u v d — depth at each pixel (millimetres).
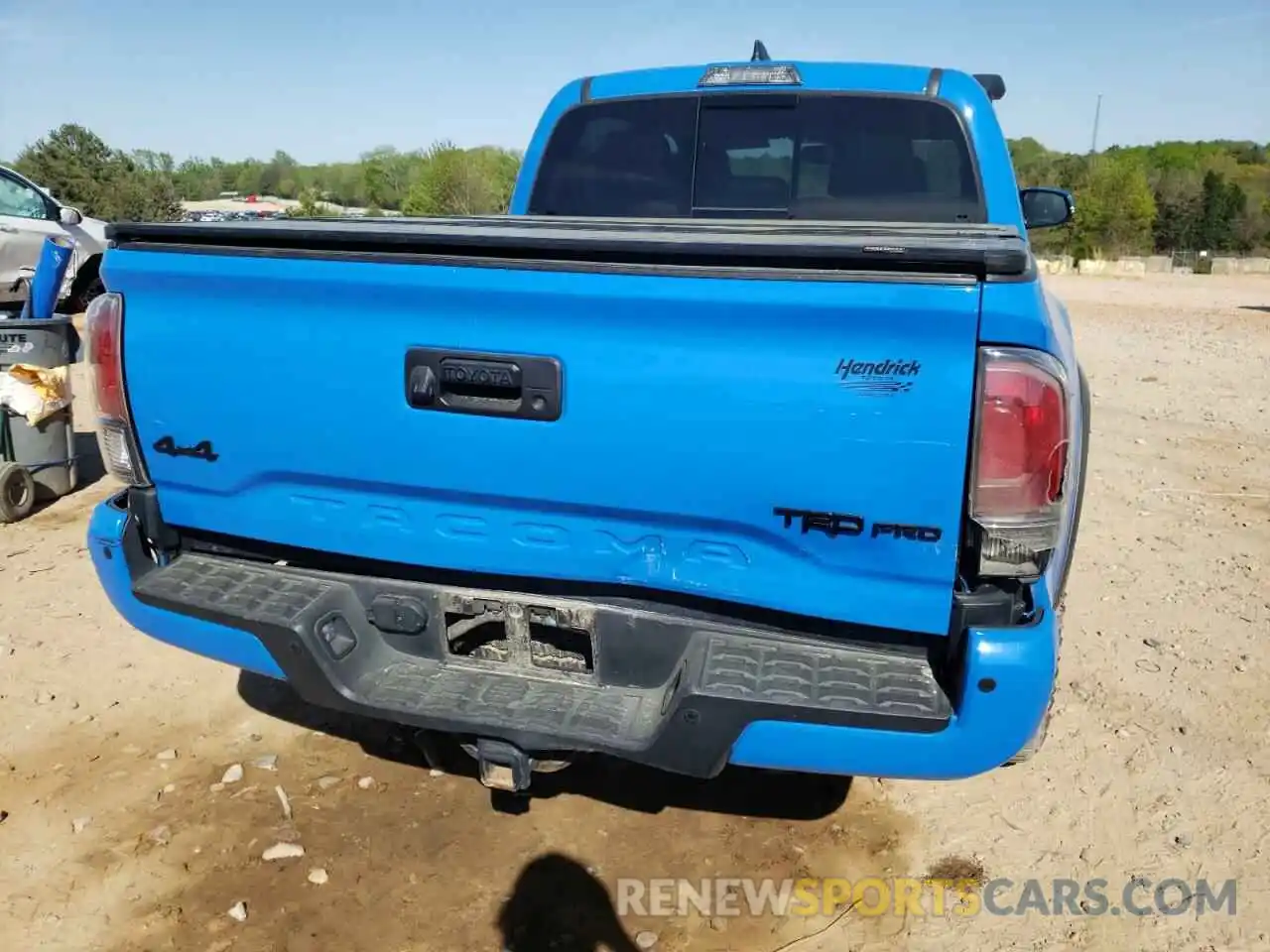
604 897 2750
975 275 1951
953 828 3059
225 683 3852
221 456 2623
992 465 2012
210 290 2482
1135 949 2600
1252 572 5055
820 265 2010
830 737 2164
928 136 3762
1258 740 3537
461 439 2350
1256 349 13203
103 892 2725
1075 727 3605
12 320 5785
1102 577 4980
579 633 2512
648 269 2100
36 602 4500
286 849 2885
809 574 2207
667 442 2189
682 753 2258
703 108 3961
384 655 2648
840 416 2064
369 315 2348
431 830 3008
